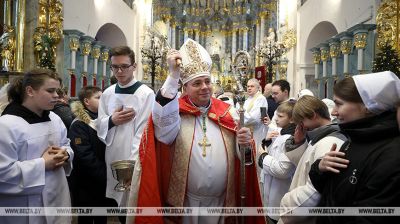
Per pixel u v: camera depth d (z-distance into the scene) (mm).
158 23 21344
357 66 10797
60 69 12250
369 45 10188
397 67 7586
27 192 2518
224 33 25234
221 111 2729
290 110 3844
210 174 2543
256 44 22828
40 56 10922
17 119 2592
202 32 25359
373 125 1688
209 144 2572
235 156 2660
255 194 2613
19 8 10695
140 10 20578
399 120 1580
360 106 1796
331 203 1702
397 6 8891
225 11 24906
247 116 5621
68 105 4969
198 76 2584
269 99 7219
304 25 16969
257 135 5672
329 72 13859
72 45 12688
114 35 18500
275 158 3607
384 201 1473
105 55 16500
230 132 2682
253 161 2605
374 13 9977
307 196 1979
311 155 2223
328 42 13320
